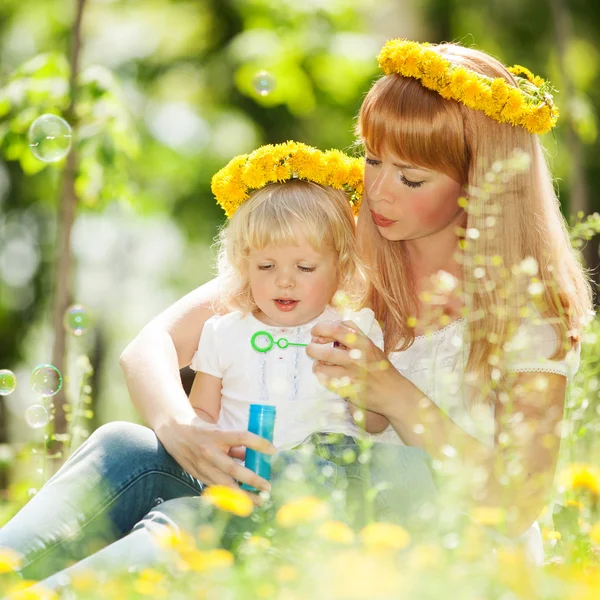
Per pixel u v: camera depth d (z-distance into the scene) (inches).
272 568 101.2
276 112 484.7
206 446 125.0
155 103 494.9
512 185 147.1
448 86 141.9
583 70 465.4
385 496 124.4
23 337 576.1
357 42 431.8
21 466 225.3
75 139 285.1
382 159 145.3
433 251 152.8
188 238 519.2
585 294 153.7
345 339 133.4
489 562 92.8
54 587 106.0
